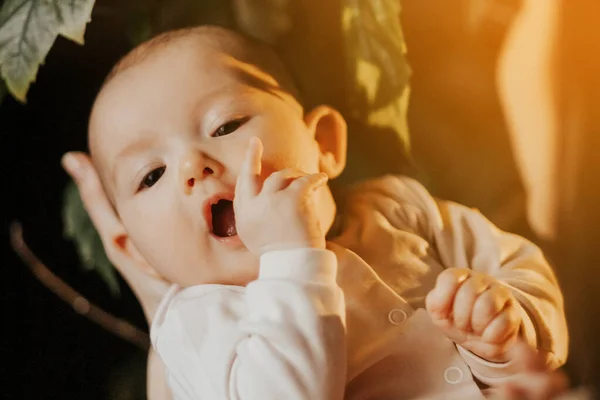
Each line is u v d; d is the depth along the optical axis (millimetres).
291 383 627
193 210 741
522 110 749
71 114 918
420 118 980
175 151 755
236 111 763
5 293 886
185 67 775
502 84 796
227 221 761
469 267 834
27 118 903
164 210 755
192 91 763
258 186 690
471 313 650
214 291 750
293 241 668
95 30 908
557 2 712
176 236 753
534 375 705
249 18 927
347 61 891
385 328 750
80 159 863
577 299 722
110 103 783
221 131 761
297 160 771
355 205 862
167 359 741
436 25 956
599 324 695
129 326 947
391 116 896
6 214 903
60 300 916
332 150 854
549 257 799
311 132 825
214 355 690
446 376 729
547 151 725
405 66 874
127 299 969
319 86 969
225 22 935
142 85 772
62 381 896
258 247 683
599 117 687
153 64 784
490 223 875
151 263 797
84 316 924
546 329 724
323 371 634
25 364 880
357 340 743
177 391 761
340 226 838
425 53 969
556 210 724
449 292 658
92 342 926
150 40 831
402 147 947
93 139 807
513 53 767
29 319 895
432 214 863
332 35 953
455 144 980
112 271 951
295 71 960
